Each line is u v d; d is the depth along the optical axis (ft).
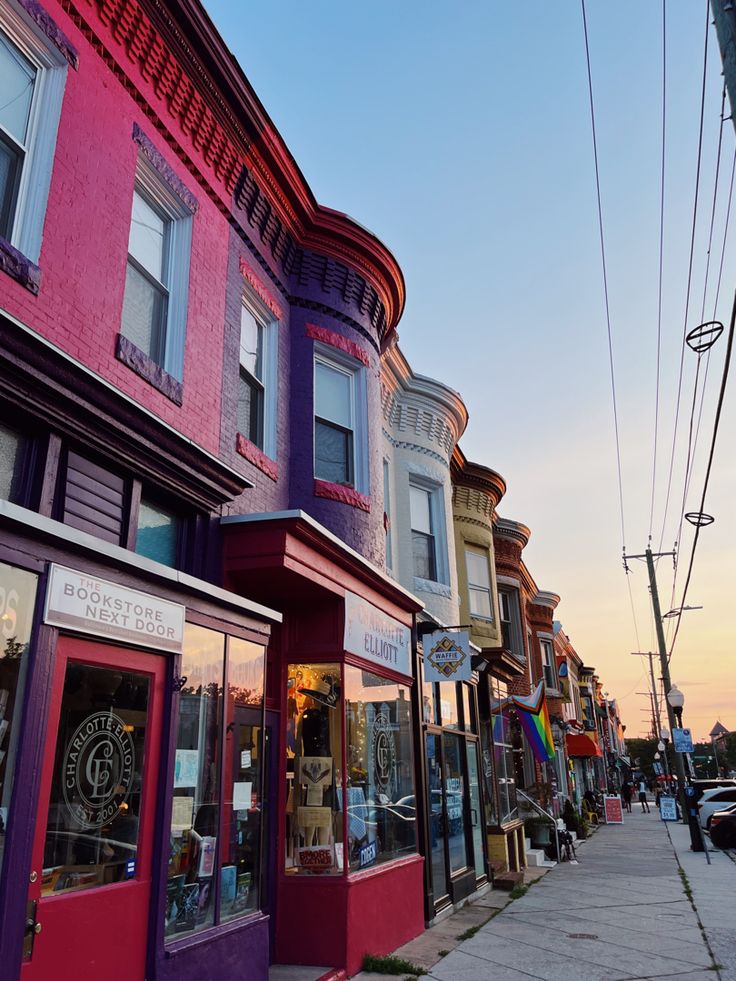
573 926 32.53
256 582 25.40
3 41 19.27
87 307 19.95
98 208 20.92
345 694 27.32
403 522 47.03
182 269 25.16
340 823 25.91
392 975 24.48
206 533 24.06
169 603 17.47
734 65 19.43
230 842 19.71
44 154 19.54
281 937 24.71
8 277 17.51
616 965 25.71
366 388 35.27
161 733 16.92
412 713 34.81
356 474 34.17
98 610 15.07
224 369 26.71
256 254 30.58
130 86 23.21
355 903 25.39
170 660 17.44
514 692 71.61
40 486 17.92
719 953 27.32
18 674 13.28
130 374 21.39
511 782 55.11
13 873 12.41
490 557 62.08
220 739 19.40
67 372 17.76
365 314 36.24
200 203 26.48
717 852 64.34
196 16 25.09
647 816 122.01
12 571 13.37
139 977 15.16
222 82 26.99
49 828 13.66
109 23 22.43
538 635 94.38
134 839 15.80
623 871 51.67
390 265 36.81
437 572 49.75
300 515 23.76
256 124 28.73
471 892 39.32
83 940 13.80
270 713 26.66
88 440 19.19
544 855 57.82
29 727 13.12
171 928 16.67
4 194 18.72
